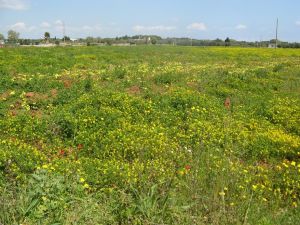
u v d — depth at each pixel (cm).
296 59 4059
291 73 2433
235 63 3356
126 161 835
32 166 722
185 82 1855
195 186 654
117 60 3234
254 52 5244
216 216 565
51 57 3200
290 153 931
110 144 895
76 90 1483
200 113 1184
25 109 1309
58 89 1569
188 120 1110
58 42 8869
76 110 1159
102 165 755
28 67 2252
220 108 1291
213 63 3316
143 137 932
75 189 619
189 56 4119
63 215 547
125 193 632
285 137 1017
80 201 588
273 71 2520
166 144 896
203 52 4997
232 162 812
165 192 616
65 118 1039
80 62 2820
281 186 731
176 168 776
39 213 537
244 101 1469
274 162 891
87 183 680
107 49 5059
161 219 549
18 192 605
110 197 618
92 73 2059
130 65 2811
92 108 1129
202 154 847
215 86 1756
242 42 9575
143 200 570
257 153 923
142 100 1266
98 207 586
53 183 597
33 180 615
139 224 547
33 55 3425
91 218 551
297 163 884
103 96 1255
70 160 809
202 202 610
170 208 564
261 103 1425
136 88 1669
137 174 708
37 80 1666
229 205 608
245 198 639
